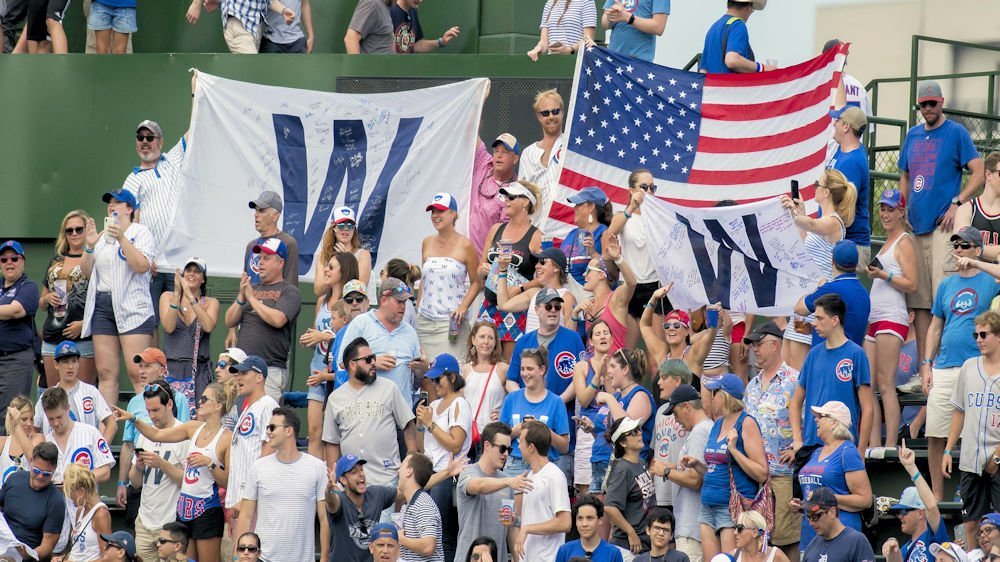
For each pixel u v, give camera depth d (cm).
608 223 5509
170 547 4828
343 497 4734
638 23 6203
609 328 5162
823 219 5169
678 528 4728
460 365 5391
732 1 6119
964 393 4794
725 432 4628
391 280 5162
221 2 6756
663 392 4875
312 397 5256
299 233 5938
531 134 6412
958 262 4997
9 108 6750
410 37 6756
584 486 4975
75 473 4956
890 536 5044
